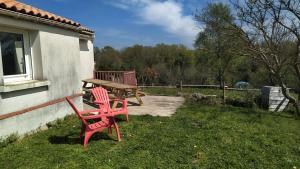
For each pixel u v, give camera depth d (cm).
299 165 406
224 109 891
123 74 1128
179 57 2947
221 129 597
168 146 466
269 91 1047
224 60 1786
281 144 508
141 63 2956
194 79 2428
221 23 1004
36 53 563
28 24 518
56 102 615
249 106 1072
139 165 381
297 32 846
